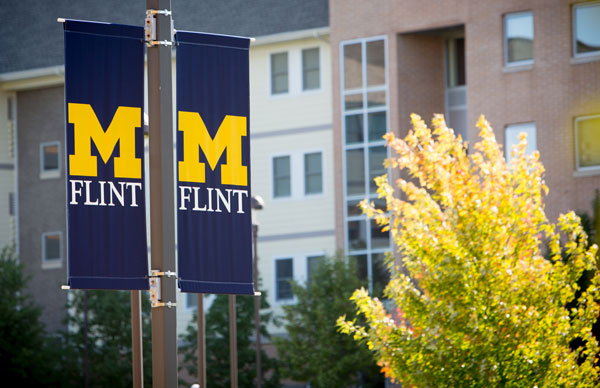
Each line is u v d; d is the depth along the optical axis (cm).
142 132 1245
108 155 1233
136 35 1252
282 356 4953
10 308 5503
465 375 1797
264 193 5866
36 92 6569
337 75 5375
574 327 1825
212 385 5197
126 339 5459
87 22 1245
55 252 6481
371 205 1966
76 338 5516
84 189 1224
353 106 5325
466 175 1944
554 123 4762
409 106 5228
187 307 5928
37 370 5475
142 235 1226
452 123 5341
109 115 1239
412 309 1894
